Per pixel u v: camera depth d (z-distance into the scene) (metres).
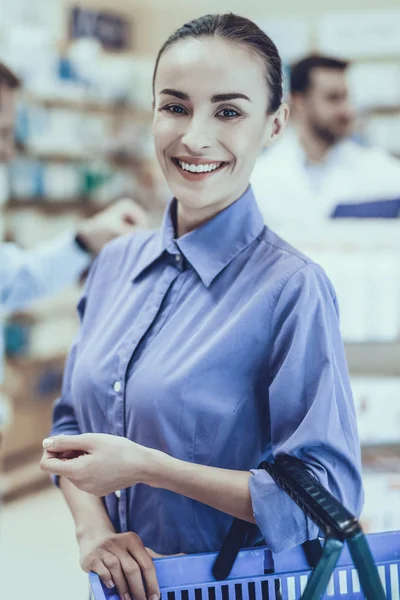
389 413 2.50
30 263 3.00
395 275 2.43
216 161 1.43
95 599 1.32
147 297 1.59
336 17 6.54
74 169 5.87
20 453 5.40
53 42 5.49
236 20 1.42
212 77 1.38
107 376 1.53
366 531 2.54
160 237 1.62
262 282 1.44
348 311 2.44
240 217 1.51
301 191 4.82
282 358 1.39
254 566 1.40
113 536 1.45
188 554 1.40
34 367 5.53
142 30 8.43
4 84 3.33
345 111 4.81
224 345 1.41
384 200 2.72
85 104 5.93
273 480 1.31
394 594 1.42
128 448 1.33
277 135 1.55
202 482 1.34
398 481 2.54
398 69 6.45
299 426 1.34
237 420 1.42
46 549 4.32
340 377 1.41
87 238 2.97
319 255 2.52
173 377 1.42
